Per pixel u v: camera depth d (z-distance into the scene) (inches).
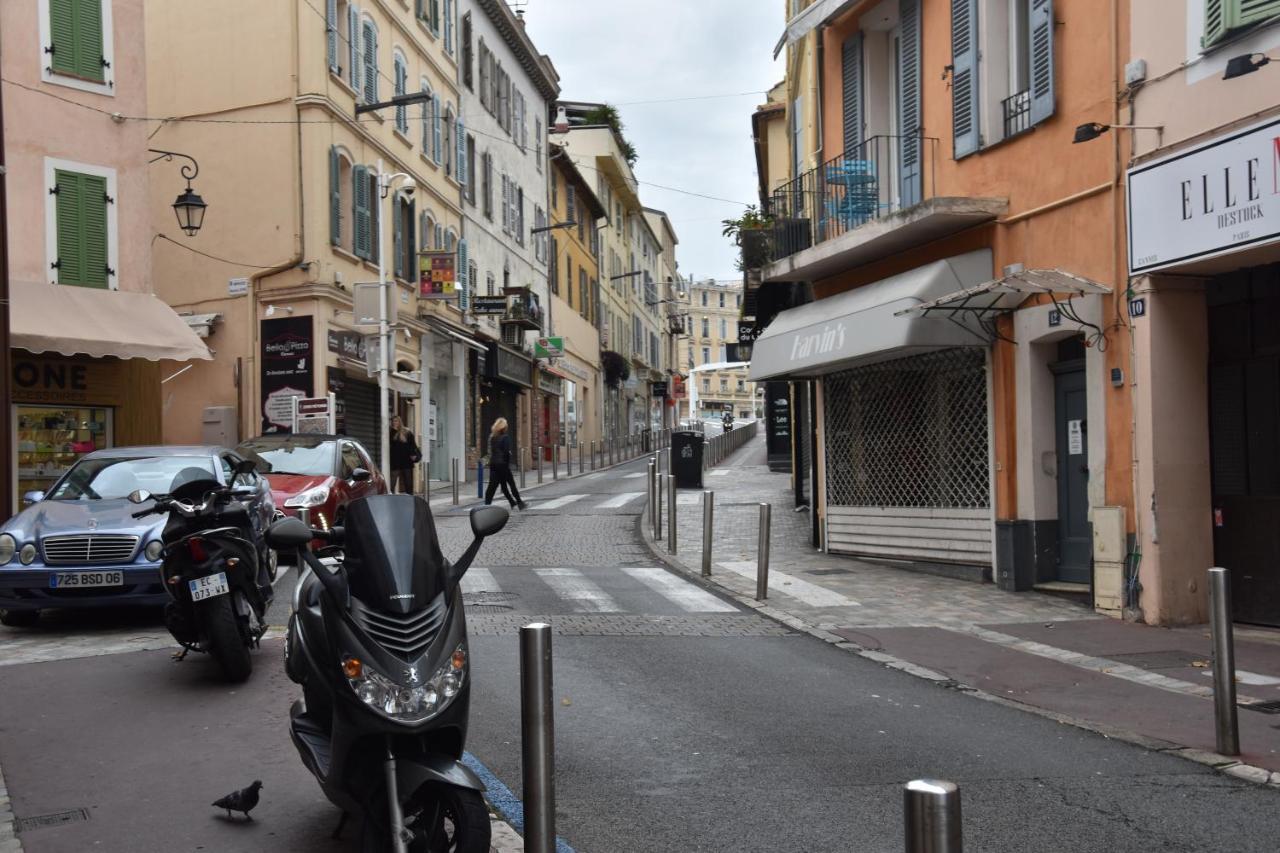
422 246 1225.4
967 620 440.1
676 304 3966.5
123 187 756.0
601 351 2394.2
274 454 613.0
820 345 607.2
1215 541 433.7
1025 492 512.7
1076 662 362.6
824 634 407.2
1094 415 461.7
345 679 169.3
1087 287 449.4
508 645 372.5
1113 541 446.6
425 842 164.7
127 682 320.5
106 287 742.5
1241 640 395.5
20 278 701.3
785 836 200.4
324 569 182.7
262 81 947.3
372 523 181.6
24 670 337.1
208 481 317.1
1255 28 382.6
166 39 971.3
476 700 299.3
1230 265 411.2
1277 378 410.0
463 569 194.2
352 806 176.7
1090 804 218.8
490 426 1533.0
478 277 1445.6
